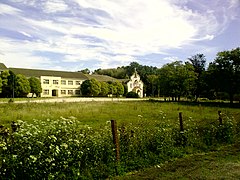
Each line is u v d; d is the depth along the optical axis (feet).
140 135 28.96
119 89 287.69
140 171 24.07
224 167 24.66
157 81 202.90
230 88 151.43
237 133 41.86
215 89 164.04
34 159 17.17
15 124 19.63
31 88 226.79
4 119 56.49
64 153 19.45
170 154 28.86
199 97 201.57
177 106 111.14
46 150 18.69
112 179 21.72
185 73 178.50
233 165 25.35
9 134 18.72
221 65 155.63
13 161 17.62
